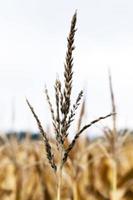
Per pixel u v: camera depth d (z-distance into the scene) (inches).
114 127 195.3
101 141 226.4
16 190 259.6
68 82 57.1
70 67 56.7
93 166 242.8
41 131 60.0
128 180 232.2
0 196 258.5
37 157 252.5
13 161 259.3
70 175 218.7
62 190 220.7
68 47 56.7
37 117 59.9
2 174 263.4
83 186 239.6
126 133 207.0
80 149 220.1
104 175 240.7
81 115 154.7
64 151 59.2
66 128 58.3
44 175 252.5
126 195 229.0
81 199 237.1
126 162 240.1
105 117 59.9
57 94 57.4
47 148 59.7
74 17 56.6
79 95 57.6
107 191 239.6
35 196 255.3
